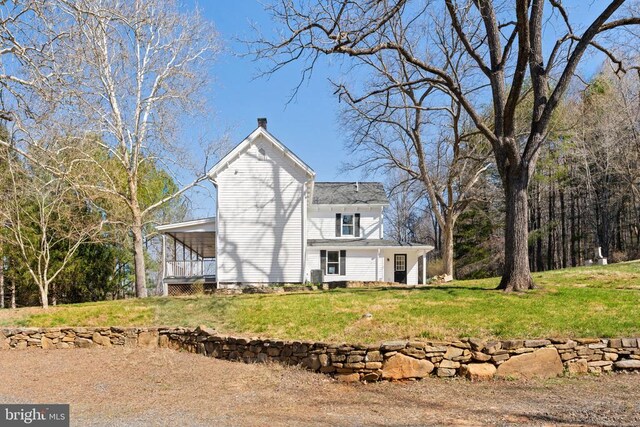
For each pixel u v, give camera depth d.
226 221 20.89
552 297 10.90
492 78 12.92
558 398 6.46
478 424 5.34
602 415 5.57
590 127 29.86
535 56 12.52
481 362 7.73
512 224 12.34
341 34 11.00
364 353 7.82
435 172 29.80
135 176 21.55
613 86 28.17
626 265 17.89
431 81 13.30
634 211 35.72
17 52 9.45
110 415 6.15
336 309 10.94
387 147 28.72
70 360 10.14
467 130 26.38
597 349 7.87
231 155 20.94
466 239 42.00
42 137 14.19
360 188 28.52
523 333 8.39
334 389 7.34
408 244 24.91
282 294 14.30
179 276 22.27
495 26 13.09
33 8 9.45
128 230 27.92
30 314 13.81
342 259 24.62
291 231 20.89
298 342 8.54
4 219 18.62
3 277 28.20
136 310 13.09
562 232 39.31
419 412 5.97
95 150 21.06
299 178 21.11
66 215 19.03
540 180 34.22
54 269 26.19
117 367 9.34
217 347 9.70
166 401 6.89
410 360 7.75
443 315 9.70
